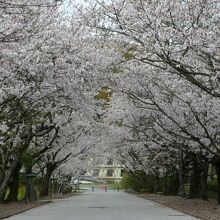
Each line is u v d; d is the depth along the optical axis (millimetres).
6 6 11820
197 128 25203
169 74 22906
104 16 19047
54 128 31500
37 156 33406
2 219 19094
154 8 16734
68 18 20875
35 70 18797
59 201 38500
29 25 15648
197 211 23203
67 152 44844
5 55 16641
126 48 21250
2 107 20953
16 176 32750
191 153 32375
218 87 19141
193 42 15453
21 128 25375
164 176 52312
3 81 18297
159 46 16141
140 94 24781
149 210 25547
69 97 23266
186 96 22188
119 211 24594
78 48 20734
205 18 16250
